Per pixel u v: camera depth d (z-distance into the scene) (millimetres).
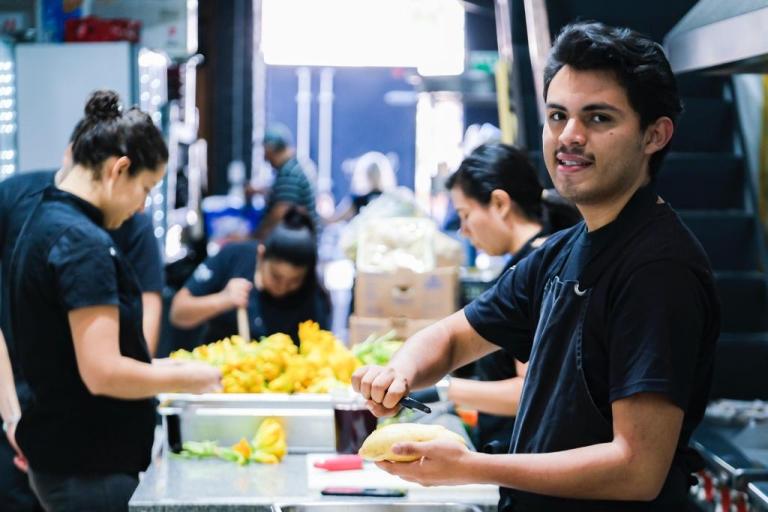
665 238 1638
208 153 9141
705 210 5348
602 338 1662
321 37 7379
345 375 3043
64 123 4305
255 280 4129
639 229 1657
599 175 1637
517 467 1604
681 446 1731
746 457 3088
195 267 5449
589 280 1682
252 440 2785
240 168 9078
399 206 5109
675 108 1672
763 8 2541
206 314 4047
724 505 2996
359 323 3812
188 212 6277
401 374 1872
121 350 2662
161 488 2457
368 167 8367
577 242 1768
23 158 4316
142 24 4594
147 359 2746
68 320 2572
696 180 5336
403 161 11570
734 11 2799
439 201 8336
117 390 2566
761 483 2807
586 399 1671
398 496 2375
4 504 3111
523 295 1922
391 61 7465
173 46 4617
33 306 2588
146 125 2658
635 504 1673
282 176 7164
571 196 1666
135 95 4375
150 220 3564
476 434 3133
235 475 2582
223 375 2912
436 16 7398
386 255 3889
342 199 11594
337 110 11492
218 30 9125
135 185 2662
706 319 1657
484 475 1615
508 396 2672
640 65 1617
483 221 2766
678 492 1705
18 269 2615
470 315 1982
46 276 2555
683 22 3334
